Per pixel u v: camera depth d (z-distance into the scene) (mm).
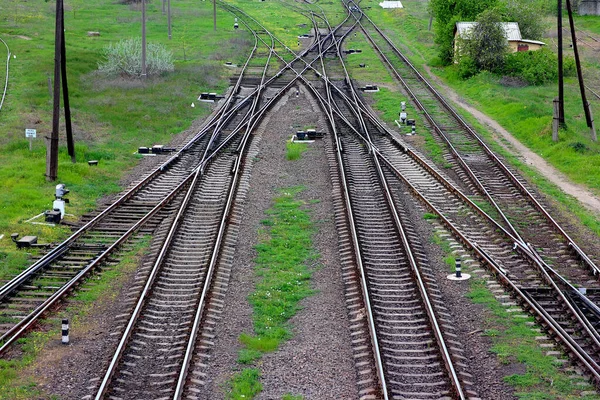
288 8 92562
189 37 69562
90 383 13891
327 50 64125
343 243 21438
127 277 19266
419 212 24797
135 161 32188
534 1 66812
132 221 23812
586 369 14352
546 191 28250
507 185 28547
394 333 15898
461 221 24047
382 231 22531
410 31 76875
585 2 83375
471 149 34188
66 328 15602
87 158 31828
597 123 40188
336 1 99750
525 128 39062
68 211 24844
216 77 51781
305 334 16250
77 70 50750
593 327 16297
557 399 13500
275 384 14117
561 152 34188
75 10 82500
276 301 17922
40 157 31891
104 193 27422
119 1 90500
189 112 41875
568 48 66688
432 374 14172
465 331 16297
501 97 46219
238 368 14727
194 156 32250
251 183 28203
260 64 57344
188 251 20906
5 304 17422
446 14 60312
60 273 19359
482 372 14523
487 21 53375
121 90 45781
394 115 41344
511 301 17766
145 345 15461
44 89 45188
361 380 13984
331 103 43719
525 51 55188
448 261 20344
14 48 58531
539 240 22453
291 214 24656
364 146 33750
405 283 18562
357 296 17734
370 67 57438
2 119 38656
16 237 21750
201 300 17031
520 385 14008
